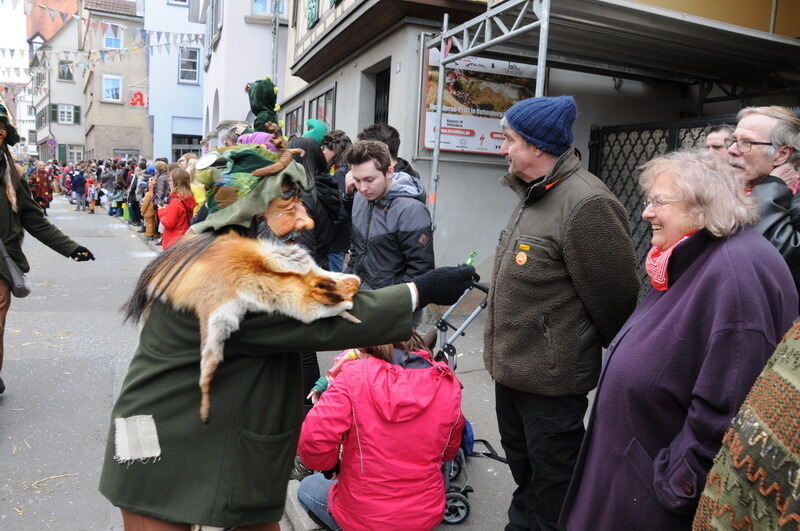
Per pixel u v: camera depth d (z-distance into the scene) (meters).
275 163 1.68
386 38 7.52
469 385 4.83
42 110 53.12
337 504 2.48
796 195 2.29
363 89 8.66
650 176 1.95
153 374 1.65
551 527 2.41
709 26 5.48
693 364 1.76
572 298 2.30
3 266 4.05
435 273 1.78
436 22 6.88
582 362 2.33
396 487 2.34
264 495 1.70
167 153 30.00
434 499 2.42
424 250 3.20
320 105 10.83
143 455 1.63
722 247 1.76
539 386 2.34
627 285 2.24
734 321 1.63
